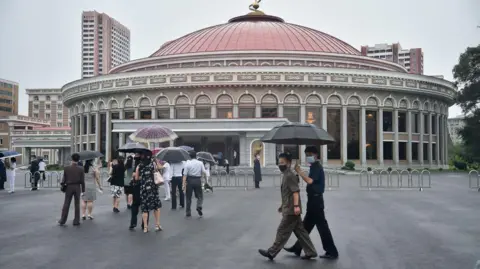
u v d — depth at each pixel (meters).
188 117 64.81
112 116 70.00
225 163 47.53
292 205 11.34
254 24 81.00
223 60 68.88
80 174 17.19
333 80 63.69
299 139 12.12
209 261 11.37
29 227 16.55
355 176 50.66
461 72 64.94
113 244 13.44
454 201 24.59
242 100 63.78
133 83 66.38
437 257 11.73
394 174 57.12
